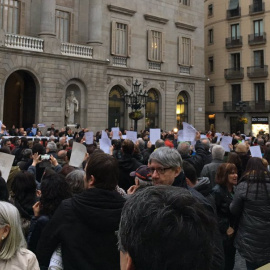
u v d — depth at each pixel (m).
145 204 1.53
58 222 3.22
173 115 38.38
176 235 1.43
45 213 3.96
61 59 28.86
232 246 5.34
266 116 43.34
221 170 5.38
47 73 28.16
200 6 41.44
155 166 4.04
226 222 5.14
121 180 6.62
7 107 32.91
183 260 1.42
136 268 1.50
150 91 37.31
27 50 26.77
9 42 26.19
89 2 31.92
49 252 3.23
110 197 3.28
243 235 4.80
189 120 40.25
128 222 1.55
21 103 30.64
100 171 3.44
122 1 34.44
